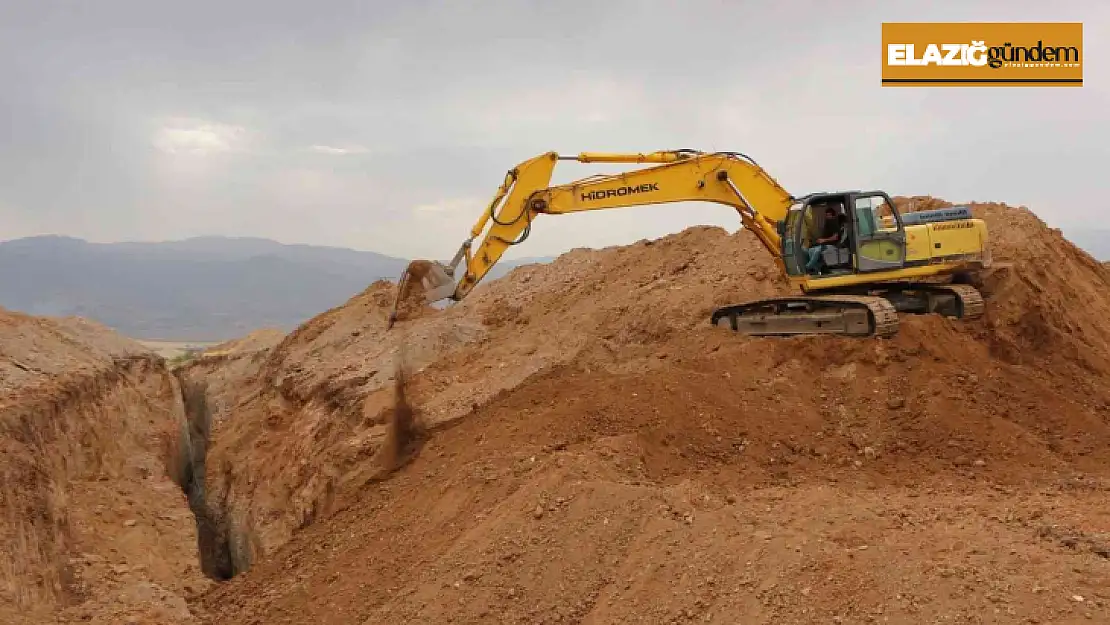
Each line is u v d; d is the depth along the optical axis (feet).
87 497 42.27
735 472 29.19
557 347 49.90
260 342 92.48
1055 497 25.52
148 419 61.93
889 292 41.32
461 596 24.85
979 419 31.45
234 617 31.01
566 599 23.71
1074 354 38.55
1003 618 17.62
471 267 37.09
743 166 40.93
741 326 41.98
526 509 26.91
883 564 20.36
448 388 46.06
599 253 66.44
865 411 32.76
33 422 40.34
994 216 50.14
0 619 27.58
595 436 31.45
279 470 51.13
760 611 20.18
